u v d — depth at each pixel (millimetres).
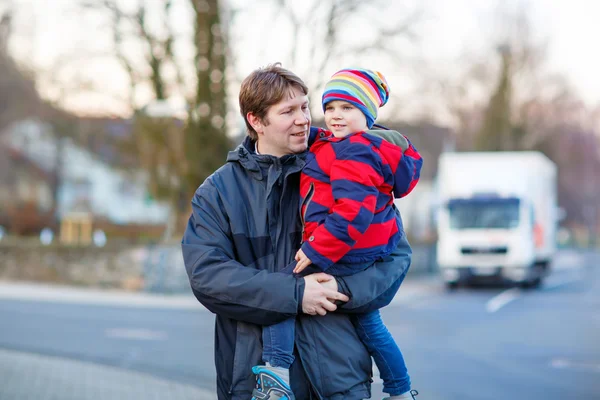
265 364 3246
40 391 8758
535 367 11156
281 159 3395
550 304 21188
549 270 31547
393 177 3346
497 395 9156
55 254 26953
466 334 14711
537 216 27719
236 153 3439
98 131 27172
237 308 3238
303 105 3447
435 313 18609
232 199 3385
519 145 54562
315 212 3297
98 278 25531
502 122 53125
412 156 3434
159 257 23859
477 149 53656
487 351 12602
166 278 23766
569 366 11258
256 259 3361
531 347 13078
